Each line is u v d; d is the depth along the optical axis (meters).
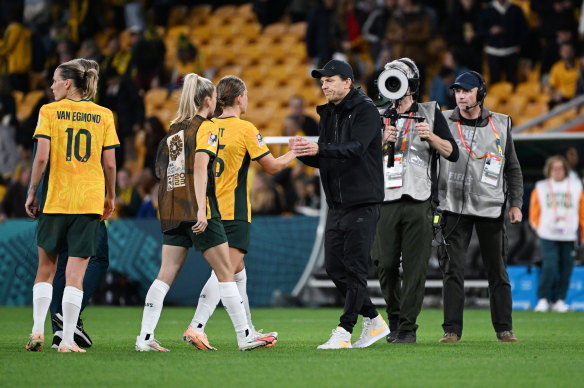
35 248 54.38
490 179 27.33
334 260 24.59
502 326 27.61
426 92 63.00
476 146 27.47
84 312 46.50
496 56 63.59
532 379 18.23
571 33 61.47
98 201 23.20
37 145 22.98
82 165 23.14
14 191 58.62
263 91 73.50
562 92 60.09
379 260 26.38
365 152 24.08
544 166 53.31
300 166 56.00
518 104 63.44
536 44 66.12
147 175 56.22
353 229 23.98
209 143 22.52
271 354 22.80
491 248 27.58
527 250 52.56
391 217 25.98
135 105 61.09
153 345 23.66
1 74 71.44
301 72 74.31
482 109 27.83
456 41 63.25
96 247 23.48
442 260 27.50
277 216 53.03
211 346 25.14
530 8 63.16
